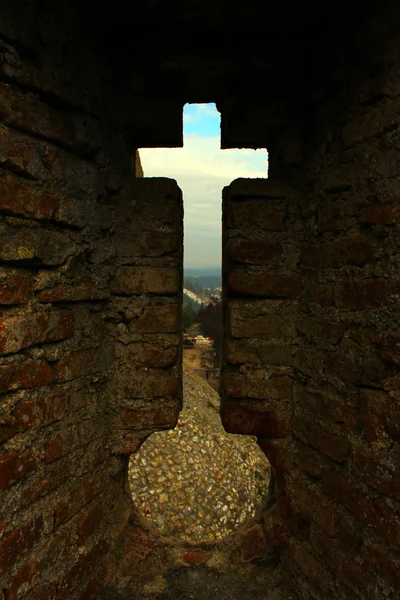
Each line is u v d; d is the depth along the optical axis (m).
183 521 5.97
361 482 1.94
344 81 2.05
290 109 2.46
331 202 2.19
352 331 2.01
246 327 2.50
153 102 2.48
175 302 2.52
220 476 6.99
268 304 2.50
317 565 2.26
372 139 1.88
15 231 1.68
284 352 2.51
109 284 2.46
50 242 1.88
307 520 2.36
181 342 2.70
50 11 1.85
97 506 2.30
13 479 1.67
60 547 1.98
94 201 2.25
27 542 1.75
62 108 1.99
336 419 2.10
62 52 1.95
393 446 1.76
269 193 2.47
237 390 2.53
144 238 2.48
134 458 6.83
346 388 2.04
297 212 2.48
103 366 2.38
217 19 2.19
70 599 2.06
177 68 2.42
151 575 2.65
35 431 1.80
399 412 1.73
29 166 1.75
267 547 2.76
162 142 2.73
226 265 2.61
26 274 1.77
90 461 2.24
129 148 2.65
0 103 1.59
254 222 2.49
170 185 2.48
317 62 2.28
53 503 1.92
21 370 1.71
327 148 2.21
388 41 1.77
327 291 2.20
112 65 2.45
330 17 2.12
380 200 1.84
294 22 2.20
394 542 1.75
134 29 2.29
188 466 6.99
